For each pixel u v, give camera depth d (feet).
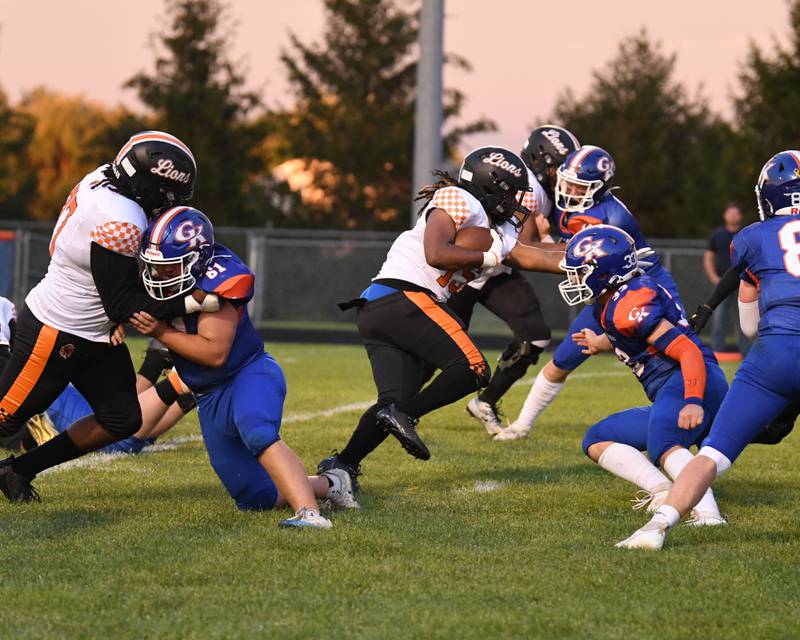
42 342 52.26
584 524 52.80
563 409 103.45
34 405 53.62
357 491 59.72
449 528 51.31
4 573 42.52
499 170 57.36
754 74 279.49
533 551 46.96
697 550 47.73
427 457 57.06
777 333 48.91
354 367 144.15
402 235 59.77
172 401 72.33
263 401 52.06
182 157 50.14
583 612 38.58
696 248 245.65
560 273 64.95
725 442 48.73
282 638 35.76
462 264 55.88
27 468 56.18
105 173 51.01
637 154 344.49
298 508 50.98
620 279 53.62
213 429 53.31
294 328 240.32
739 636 36.55
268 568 43.47
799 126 272.92
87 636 35.78
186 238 49.16
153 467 68.03
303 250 260.01
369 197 385.91
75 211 50.55
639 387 123.95
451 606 39.09
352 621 37.37
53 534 49.06
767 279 50.11
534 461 73.26
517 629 36.76
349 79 396.98
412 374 58.44
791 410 52.80
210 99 330.95
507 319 83.56
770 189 50.90
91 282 51.31
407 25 401.49
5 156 448.24
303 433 83.97
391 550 46.70
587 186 67.51
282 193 394.52
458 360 56.65
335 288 259.80
